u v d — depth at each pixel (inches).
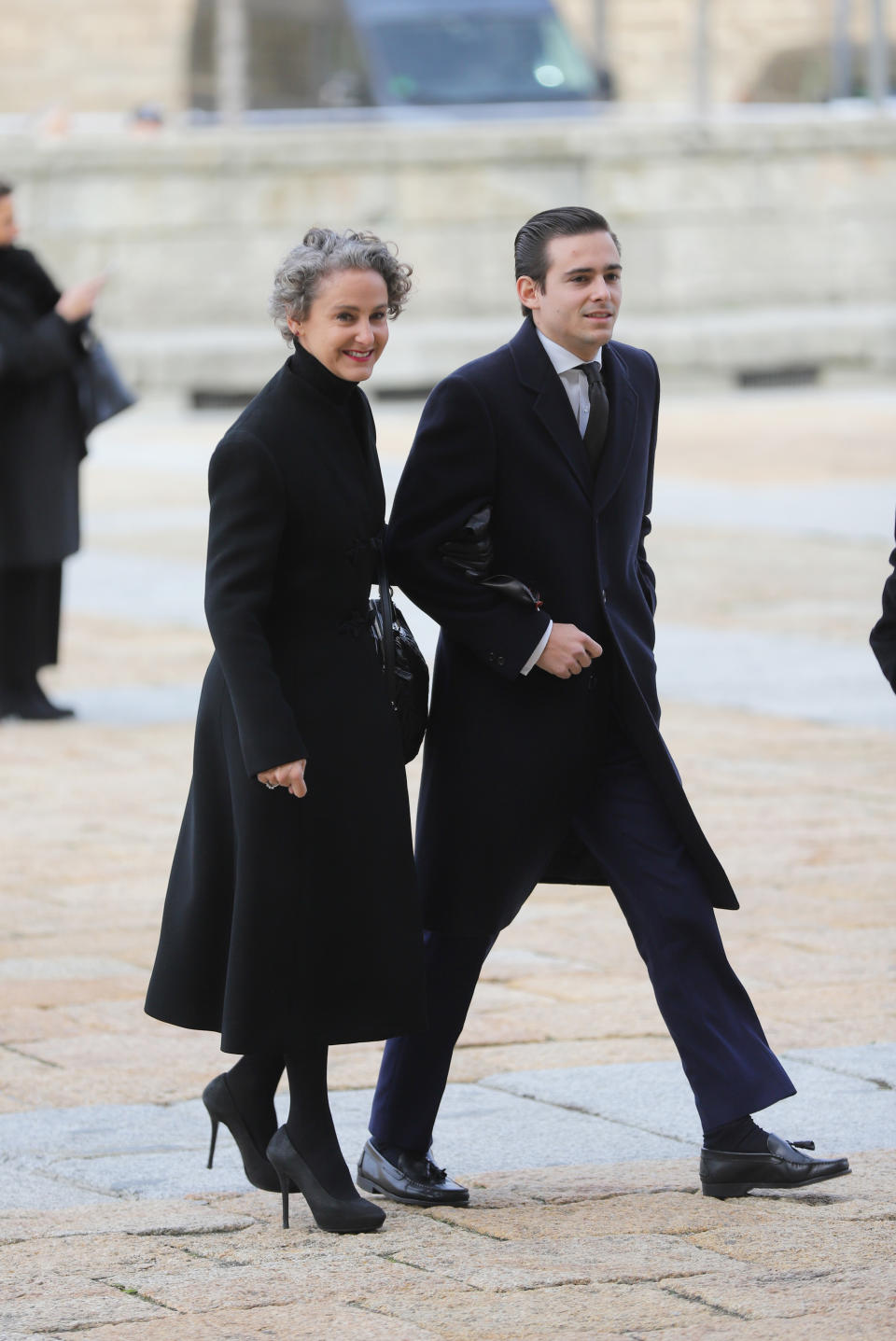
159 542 1873.8
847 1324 401.4
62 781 1034.1
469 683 507.5
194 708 1216.2
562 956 739.4
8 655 1184.2
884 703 1180.5
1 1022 667.4
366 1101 592.1
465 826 504.7
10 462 1156.5
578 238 498.3
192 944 487.2
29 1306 421.7
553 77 3240.7
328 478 474.0
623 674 504.4
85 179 3085.6
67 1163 539.2
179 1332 405.7
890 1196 487.8
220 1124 543.2
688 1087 593.0
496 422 499.5
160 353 3043.8
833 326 3277.6
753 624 1428.4
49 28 3690.9
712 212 3275.1
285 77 3193.9
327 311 470.3
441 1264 447.2
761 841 886.4
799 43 3425.2
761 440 2605.8
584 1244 458.0
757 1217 477.7
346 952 476.1
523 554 504.7
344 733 476.1
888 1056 612.1
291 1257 455.2
